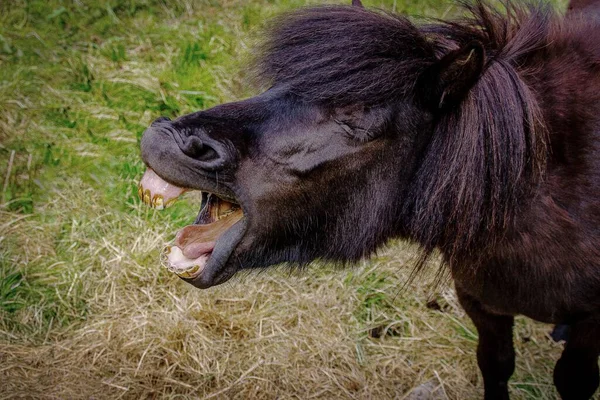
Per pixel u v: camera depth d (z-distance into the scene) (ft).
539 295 9.05
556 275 8.77
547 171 8.43
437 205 8.07
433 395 11.71
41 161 15.20
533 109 8.01
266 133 7.62
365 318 13.05
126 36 18.80
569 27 9.08
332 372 11.99
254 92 8.34
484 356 10.59
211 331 12.52
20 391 11.27
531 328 12.80
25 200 14.43
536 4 8.98
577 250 8.55
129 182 14.74
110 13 19.16
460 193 7.95
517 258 8.77
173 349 12.17
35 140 15.75
